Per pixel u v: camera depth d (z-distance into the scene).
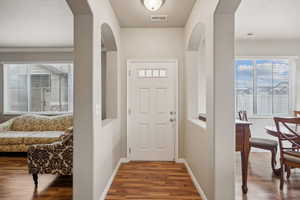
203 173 2.66
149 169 3.75
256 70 4.99
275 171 3.43
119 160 3.99
